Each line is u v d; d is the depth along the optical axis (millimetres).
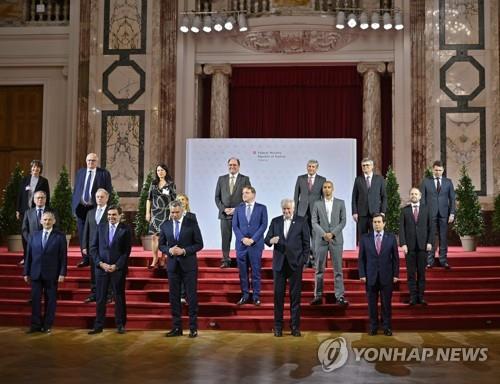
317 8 12344
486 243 11492
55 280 7219
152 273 8453
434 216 8711
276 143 10203
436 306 7750
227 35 12516
